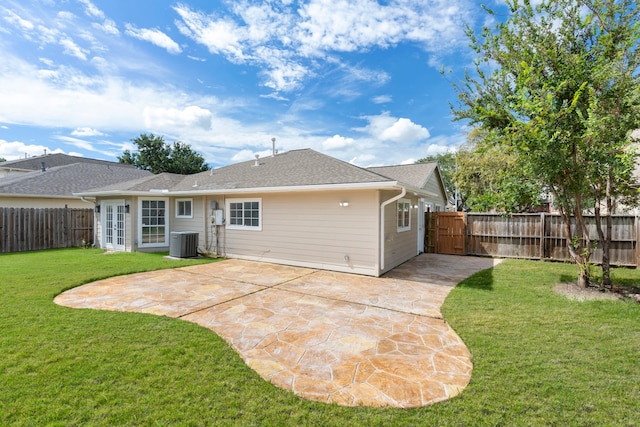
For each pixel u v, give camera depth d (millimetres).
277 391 2768
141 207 11586
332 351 3592
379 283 6910
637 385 2809
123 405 2502
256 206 9812
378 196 7645
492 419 2395
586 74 5293
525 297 5660
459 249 11719
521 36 5824
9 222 11609
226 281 7000
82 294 5801
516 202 6383
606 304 5156
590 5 5633
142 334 3873
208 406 2516
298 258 8898
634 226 8695
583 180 5555
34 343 3535
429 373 3115
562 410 2482
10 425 2256
